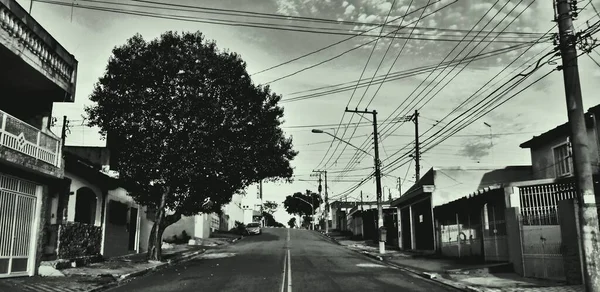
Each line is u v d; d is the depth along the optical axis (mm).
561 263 14789
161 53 20234
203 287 13984
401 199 32656
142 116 20359
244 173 22906
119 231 24188
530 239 16125
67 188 18453
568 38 11078
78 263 18359
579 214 10914
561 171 22375
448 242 25312
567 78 11203
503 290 13305
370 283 15109
